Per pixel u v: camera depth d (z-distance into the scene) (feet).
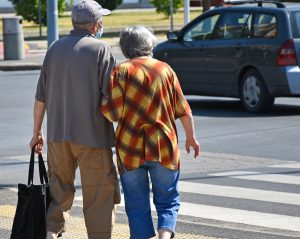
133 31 32.96
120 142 32.48
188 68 91.09
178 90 32.78
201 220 43.70
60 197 34.32
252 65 84.58
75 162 34.55
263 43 83.66
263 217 44.27
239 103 94.68
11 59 146.10
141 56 32.96
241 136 71.92
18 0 221.25
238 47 85.61
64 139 33.45
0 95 101.96
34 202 33.06
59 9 241.55
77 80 33.17
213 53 88.12
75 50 33.24
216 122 79.87
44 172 34.50
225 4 91.91
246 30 85.66
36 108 34.50
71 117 33.40
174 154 32.40
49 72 33.81
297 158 62.34
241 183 53.36
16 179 55.06
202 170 57.72
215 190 51.29
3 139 71.61
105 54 33.24
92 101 33.22
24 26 232.12
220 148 66.49
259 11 85.10
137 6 322.14
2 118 83.66
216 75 88.33
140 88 32.12
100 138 33.45
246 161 61.05
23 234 33.14
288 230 41.42
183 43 91.56
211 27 89.56
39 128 34.65
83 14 33.63
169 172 32.42
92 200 34.06
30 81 118.21
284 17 83.10
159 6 247.50
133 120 32.19
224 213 45.24
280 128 75.87
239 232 40.96
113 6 268.62
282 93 83.20
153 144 32.12
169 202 32.73
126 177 32.58
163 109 32.24
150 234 32.81
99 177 33.86
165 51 93.25
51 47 33.83
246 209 46.21
